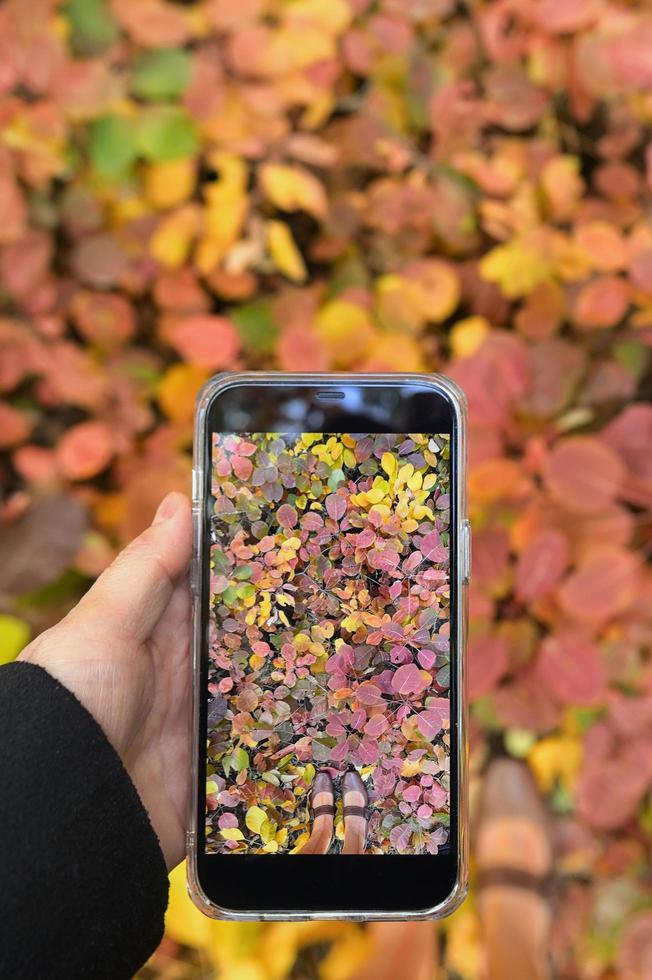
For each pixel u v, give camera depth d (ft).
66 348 1.82
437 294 1.83
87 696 1.50
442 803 1.52
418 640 1.53
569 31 1.83
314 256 1.87
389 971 1.74
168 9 1.81
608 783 1.74
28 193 1.81
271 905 1.50
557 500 1.77
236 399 1.54
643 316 1.83
